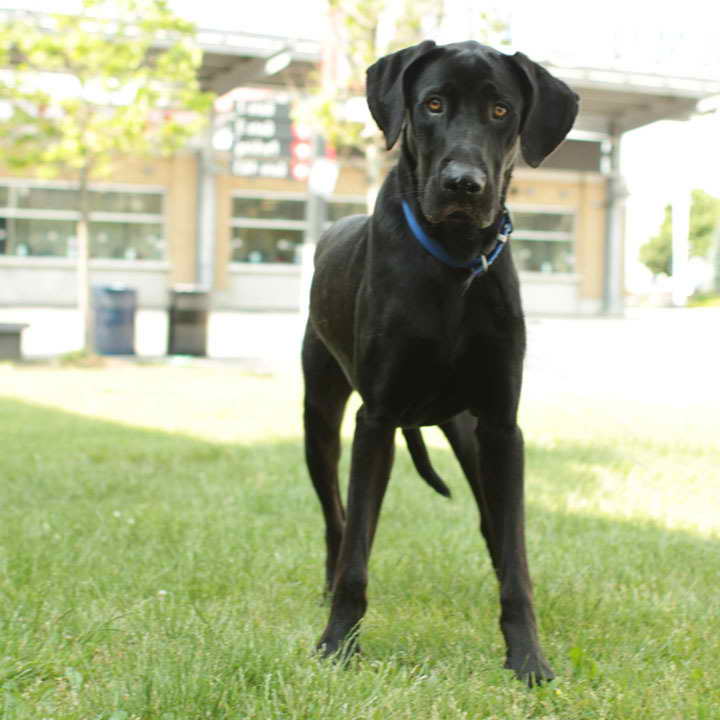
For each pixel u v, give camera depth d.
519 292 3.67
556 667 3.62
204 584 4.58
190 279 32.59
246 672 3.30
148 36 15.62
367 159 15.86
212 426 10.70
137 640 3.72
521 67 3.57
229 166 31.88
